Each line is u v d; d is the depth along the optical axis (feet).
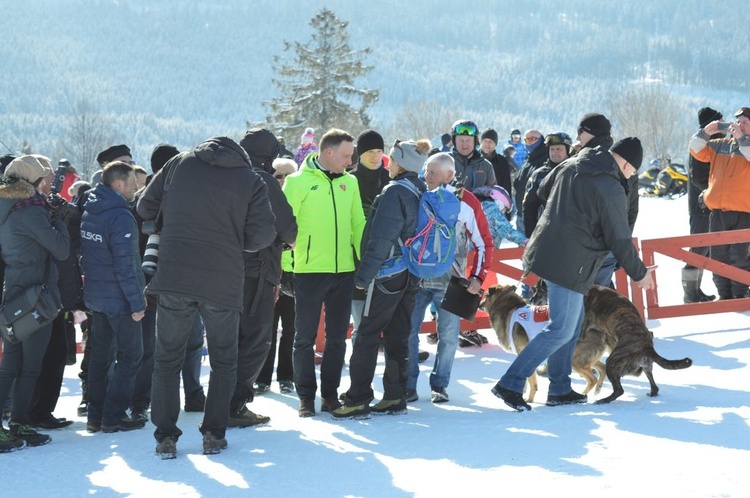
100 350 20.43
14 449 18.13
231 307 16.56
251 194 16.65
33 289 18.48
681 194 90.43
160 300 16.55
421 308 22.53
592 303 21.59
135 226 19.92
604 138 22.36
